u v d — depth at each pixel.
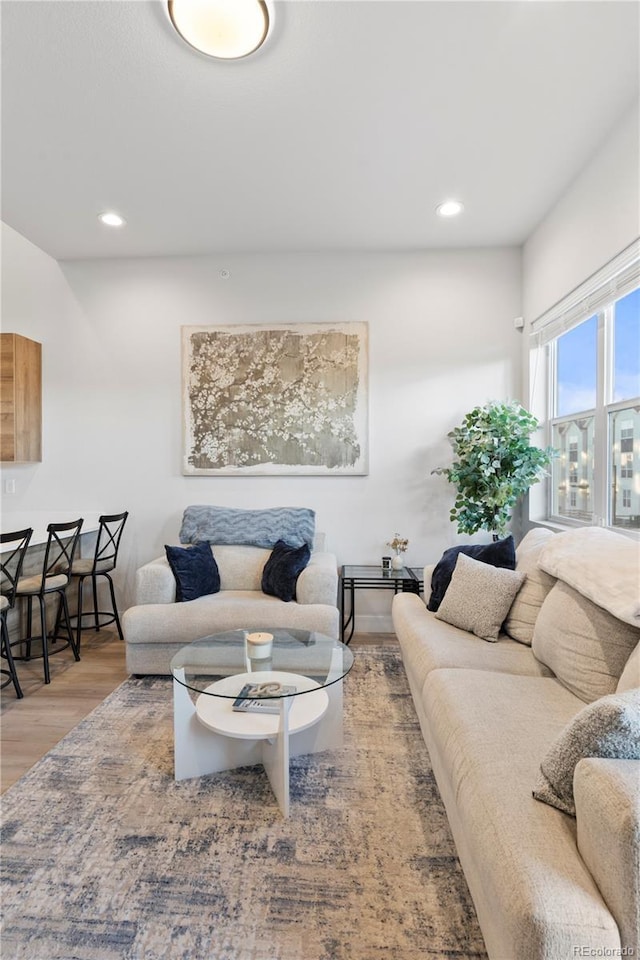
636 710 1.06
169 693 2.77
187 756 1.99
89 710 2.58
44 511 4.00
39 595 2.95
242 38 1.90
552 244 3.20
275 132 2.46
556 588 2.11
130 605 3.97
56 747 2.22
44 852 1.61
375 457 3.87
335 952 1.28
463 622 2.43
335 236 3.60
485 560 2.69
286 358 3.87
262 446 3.89
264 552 3.55
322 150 2.61
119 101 2.24
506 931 0.96
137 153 2.63
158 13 1.80
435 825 1.73
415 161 2.71
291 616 2.94
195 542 3.60
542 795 1.17
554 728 1.50
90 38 1.90
